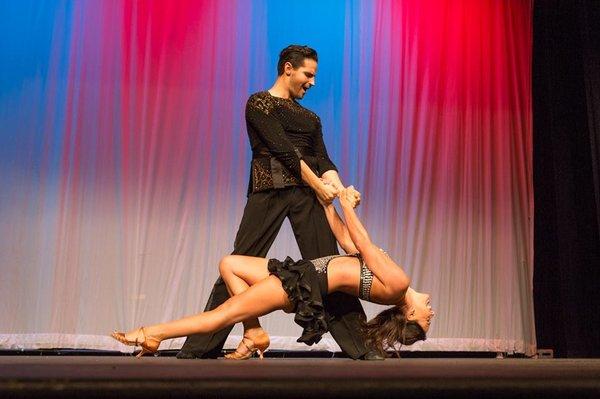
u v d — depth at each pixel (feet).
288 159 8.39
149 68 14.44
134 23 14.51
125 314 13.64
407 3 16.05
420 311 8.19
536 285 16.05
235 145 14.65
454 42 16.16
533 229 15.76
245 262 8.27
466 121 15.97
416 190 15.44
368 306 14.75
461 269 15.43
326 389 3.70
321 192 8.43
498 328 15.37
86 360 6.67
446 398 3.80
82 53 14.21
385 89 15.62
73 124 13.99
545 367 5.52
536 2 16.63
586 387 3.95
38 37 14.07
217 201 14.46
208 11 14.85
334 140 15.16
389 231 15.20
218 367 4.78
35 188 13.62
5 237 13.35
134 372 4.00
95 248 13.74
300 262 7.90
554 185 16.14
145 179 14.19
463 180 15.79
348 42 15.51
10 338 13.05
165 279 14.01
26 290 13.26
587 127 15.53
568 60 15.90
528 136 16.07
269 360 7.62
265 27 15.11
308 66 8.77
